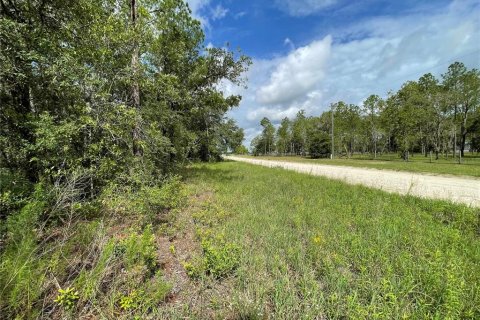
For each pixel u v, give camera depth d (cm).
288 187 904
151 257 304
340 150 4384
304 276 283
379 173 1453
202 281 283
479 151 4244
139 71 674
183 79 1207
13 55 437
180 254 368
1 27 406
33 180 489
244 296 256
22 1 501
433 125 2883
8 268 216
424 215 520
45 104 530
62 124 489
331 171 1625
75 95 520
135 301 237
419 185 963
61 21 561
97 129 531
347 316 229
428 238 386
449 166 1708
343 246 363
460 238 386
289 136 6266
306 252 359
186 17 1096
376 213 534
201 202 674
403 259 309
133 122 588
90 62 594
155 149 711
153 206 516
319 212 552
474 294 244
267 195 758
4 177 393
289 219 514
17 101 495
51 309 227
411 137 2773
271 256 341
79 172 443
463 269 289
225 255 320
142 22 724
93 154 511
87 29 604
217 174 1347
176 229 462
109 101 575
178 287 286
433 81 3155
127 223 471
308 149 4891
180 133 1089
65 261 264
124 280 271
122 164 575
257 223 483
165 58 1110
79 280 238
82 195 495
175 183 613
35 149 445
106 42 614
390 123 3109
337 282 269
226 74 1308
